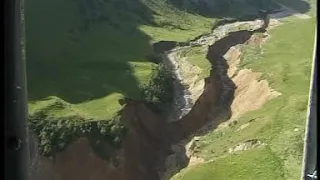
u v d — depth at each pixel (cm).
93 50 7950
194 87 7306
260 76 7106
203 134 6225
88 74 6900
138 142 5650
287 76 6862
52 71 6788
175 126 6353
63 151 4947
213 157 5244
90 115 5541
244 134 5547
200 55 8644
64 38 7969
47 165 4744
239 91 7225
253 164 4666
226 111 6875
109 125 5431
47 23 8162
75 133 5147
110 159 5178
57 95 6019
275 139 5072
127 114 5841
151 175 5422
